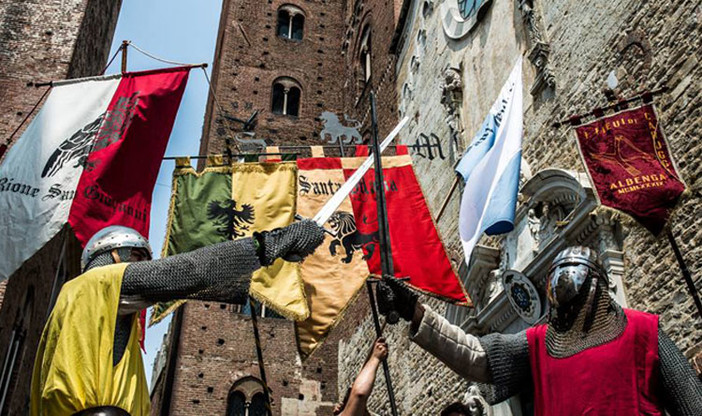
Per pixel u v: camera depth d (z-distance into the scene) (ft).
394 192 38.22
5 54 49.93
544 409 11.58
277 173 37.91
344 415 12.53
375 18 96.12
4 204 32.32
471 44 57.31
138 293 10.30
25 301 44.83
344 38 112.57
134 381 10.37
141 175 34.30
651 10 34.32
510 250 41.88
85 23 55.26
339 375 78.28
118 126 34.71
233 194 37.01
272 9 112.78
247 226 36.19
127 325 10.61
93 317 10.03
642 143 26.76
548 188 37.55
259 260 10.77
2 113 47.32
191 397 73.10
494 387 12.34
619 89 35.83
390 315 12.29
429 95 66.23
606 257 32.71
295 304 32.94
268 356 78.07
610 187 26.18
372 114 15.23
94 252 11.64
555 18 44.09
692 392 10.77
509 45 49.65
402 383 59.06
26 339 44.73
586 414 10.85
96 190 32.99
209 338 77.25
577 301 11.96
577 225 34.42
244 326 79.36
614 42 36.96
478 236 31.09
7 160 33.42
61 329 10.04
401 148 40.42
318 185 39.52
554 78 42.42
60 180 32.91
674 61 31.96
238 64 104.17
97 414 9.36
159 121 35.40
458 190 53.88
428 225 37.17
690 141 29.99
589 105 38.27
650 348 11.12
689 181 29.60
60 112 34.99
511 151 31.45
